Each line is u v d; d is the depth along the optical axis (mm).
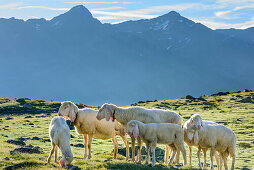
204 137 19859
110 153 25844
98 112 20703
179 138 19438
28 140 39781
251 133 50906
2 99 119000
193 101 105688
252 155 35281
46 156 19641
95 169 16109
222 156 21312
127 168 16891
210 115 73062
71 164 16984
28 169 14922
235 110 80688
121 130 22203
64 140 16234
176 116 21688
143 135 18891
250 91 122375
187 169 17906
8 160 16703
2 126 59500
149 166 17938
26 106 103062
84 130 20812
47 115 87438
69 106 20141
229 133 20625
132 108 20875
